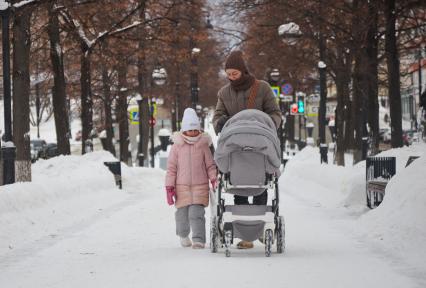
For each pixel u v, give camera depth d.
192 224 22.61
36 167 56.09
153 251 22.25
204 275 16.64
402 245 21.36
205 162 22.78
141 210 37.31
